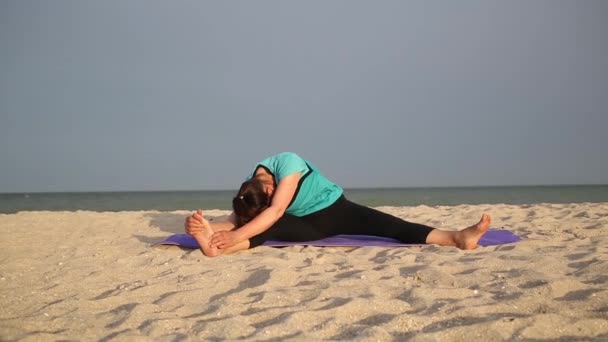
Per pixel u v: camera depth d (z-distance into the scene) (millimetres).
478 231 4316
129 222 7363
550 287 2877
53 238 5781
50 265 4137
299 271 3621
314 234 4680
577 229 5484
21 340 2303
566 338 2205
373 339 2223
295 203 4621
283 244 4684
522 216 7277
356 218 4656
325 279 3318
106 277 3635
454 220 7078
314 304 2771
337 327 2410
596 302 2625
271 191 4488
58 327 2570
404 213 8359
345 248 4598
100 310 2883
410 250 4352
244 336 2352
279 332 2379
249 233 4230
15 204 27812
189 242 4820
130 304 2969
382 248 4473
